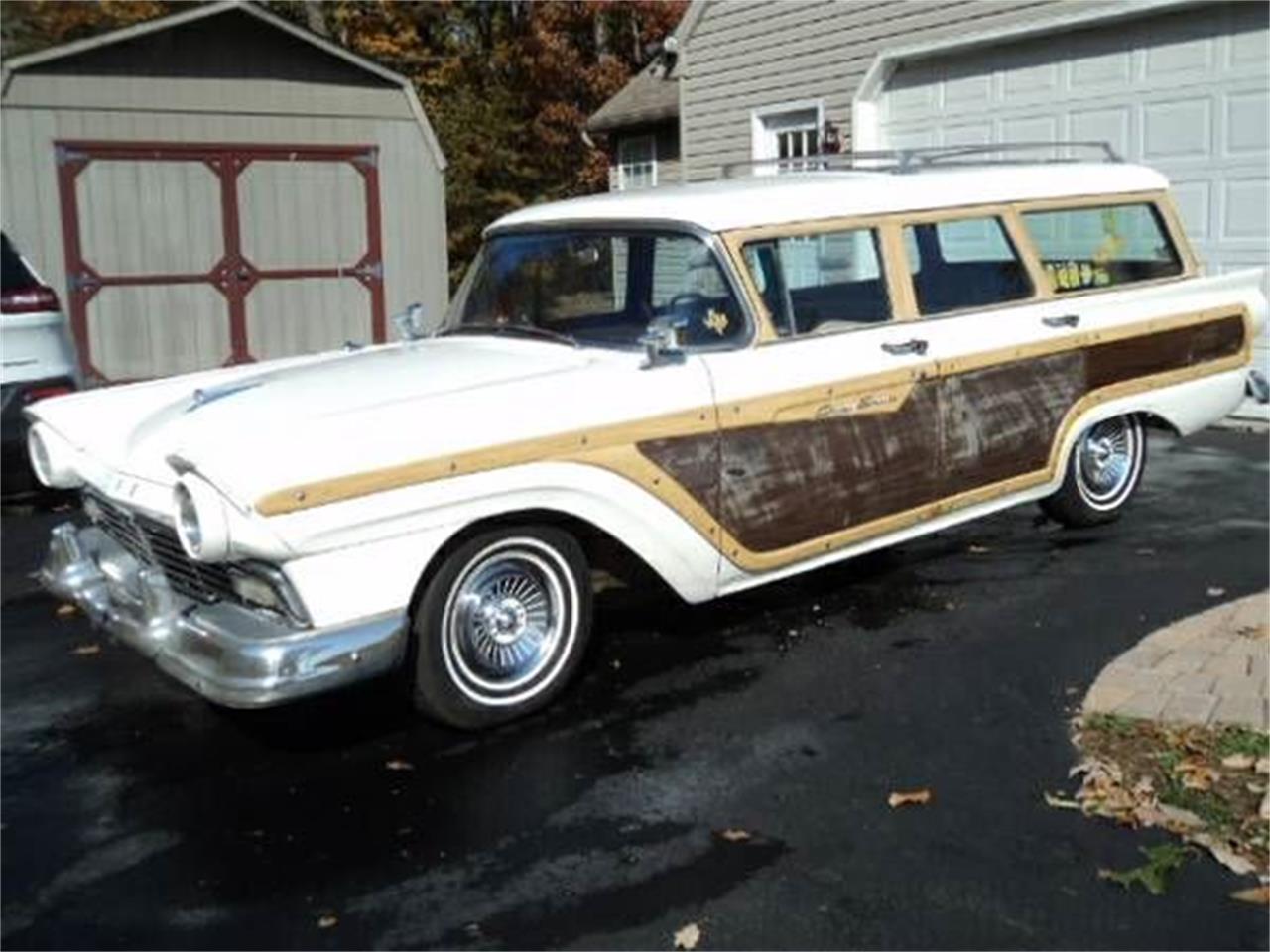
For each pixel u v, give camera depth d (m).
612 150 19.30
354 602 3.78
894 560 5.94
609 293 4.95
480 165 22.80
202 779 3.88
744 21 13.65
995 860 3.25
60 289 12.27
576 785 3.77
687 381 4.46
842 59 12.40
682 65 14.70
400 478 3.81
